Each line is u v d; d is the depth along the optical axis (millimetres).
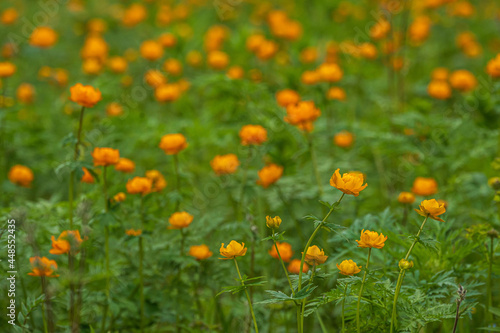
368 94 7883
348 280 3020
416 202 5164
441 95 6816
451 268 3707
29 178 5043
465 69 9523
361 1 10984
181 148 4691
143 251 4289
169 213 4660
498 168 4453
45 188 6227
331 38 10219
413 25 8578
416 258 3684
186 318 4168
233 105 6430
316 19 10891
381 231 3701
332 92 6754
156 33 10609
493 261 3768
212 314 4297
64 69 9266
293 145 5910
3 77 6305
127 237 3818
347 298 3150
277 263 4895
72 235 3189
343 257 4328
